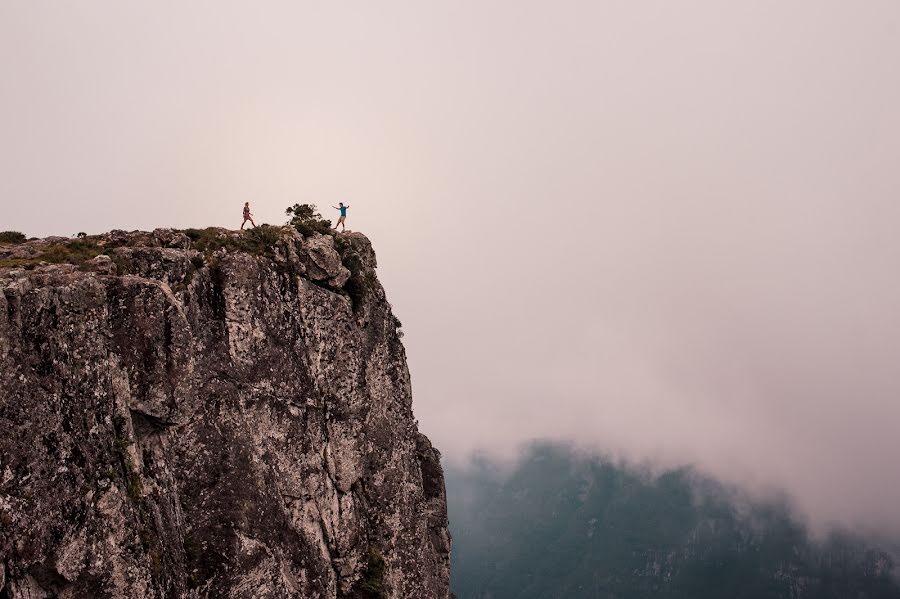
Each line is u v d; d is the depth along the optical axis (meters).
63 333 30.00
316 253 49.41
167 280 38.69
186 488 36.25
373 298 54.22
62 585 27.88
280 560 39.88
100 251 38.19
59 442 28.50
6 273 28.91
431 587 52.38
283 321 45.72
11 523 26.02
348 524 47.44
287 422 43.94
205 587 35.59
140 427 34.75
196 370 37.62
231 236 46.12
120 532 30.00
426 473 60.81
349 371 50.34
